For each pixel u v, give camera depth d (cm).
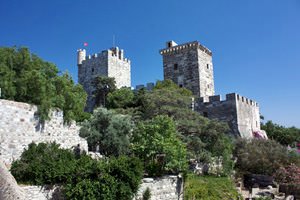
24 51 2586
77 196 1725
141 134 2536
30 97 2380
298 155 3834
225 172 3250
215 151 3397
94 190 1747
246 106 4928
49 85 2467
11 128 2069
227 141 3609
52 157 1930
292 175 3462
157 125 2502
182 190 2444
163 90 4288
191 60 5847
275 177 3553
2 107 2038
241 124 4609
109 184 1794
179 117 3644
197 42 5778
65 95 2642
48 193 1742
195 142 3194
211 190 2628
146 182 2159
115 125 2861
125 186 1850
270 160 3653
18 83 2353
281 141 7031
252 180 3525
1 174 1431
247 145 3866
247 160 3662
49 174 1758
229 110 4588
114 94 5319
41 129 2284
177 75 5978
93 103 6303
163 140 2431
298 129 7388
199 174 3070
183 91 5047
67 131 2527
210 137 3462
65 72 2944
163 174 2403
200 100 4891
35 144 2078
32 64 2603
